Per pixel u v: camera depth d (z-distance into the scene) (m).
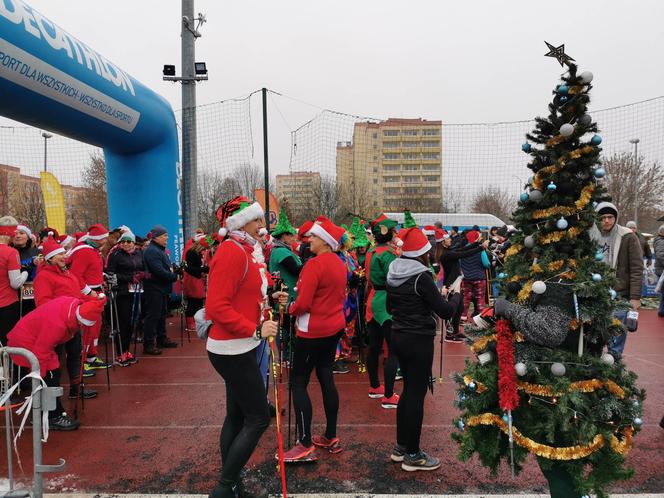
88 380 6.12
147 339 7.43
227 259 2.83
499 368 2.57
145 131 9.41
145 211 9.95
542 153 2.79
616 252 4.92
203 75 11.20
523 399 2.63
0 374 3.15
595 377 2.54
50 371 4.36
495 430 2.71
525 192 2.83
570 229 2.63
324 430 4.45
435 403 5.13
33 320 4.26
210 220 18.16
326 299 3.79
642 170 25.45
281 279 5.15
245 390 2.90
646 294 13.08
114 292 6.63
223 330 2.89
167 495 3.28
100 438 4.30
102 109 8.05
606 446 2.50
